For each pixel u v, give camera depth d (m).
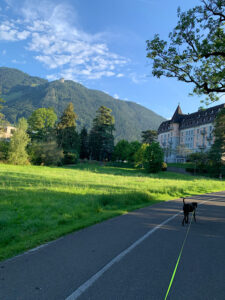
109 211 10.45
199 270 4.20
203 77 11.63
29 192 13.70
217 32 10.44
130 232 6.82
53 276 3.75
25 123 52.31
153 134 113.62
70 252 4.95
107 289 3.36
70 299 3.08
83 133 100.19
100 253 4.92
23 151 51.19
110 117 89.19
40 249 5.13
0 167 39.03
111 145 89.38
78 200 11.95
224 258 4.92
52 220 7.87
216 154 65.31
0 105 55.03
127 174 49.97
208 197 19.84
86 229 7.14
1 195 12.31
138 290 3.36
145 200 14.72
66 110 76.94
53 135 64.38
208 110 101.25
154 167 62.69
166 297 3.18
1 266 4.14
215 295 3.30
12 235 6.10
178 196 19.25
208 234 7.04
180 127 117.44
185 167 78.25
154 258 4.72
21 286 3.40
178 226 7.97
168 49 11.05
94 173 44.09
